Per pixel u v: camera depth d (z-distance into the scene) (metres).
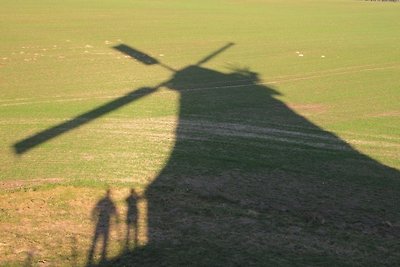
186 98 16.48
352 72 22.06
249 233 8.09
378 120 14.67
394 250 7.75
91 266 7.15
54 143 12.01
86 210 8.78
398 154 11.96
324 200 9.35
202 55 25.33
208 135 12.86
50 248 7.59
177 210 8.82
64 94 16.72
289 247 7.71
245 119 14.37
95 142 12.14
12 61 22.50
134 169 10.53
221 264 7.20
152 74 20.30
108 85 18.11
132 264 7.19
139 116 14.34
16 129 12.97
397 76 21.38
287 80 19.92
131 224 8.32
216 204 9.07
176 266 7.14
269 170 10.69
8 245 7.65
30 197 9.19
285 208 8.98
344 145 12.47
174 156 11.34
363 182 10.24
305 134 13.21
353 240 7.99
